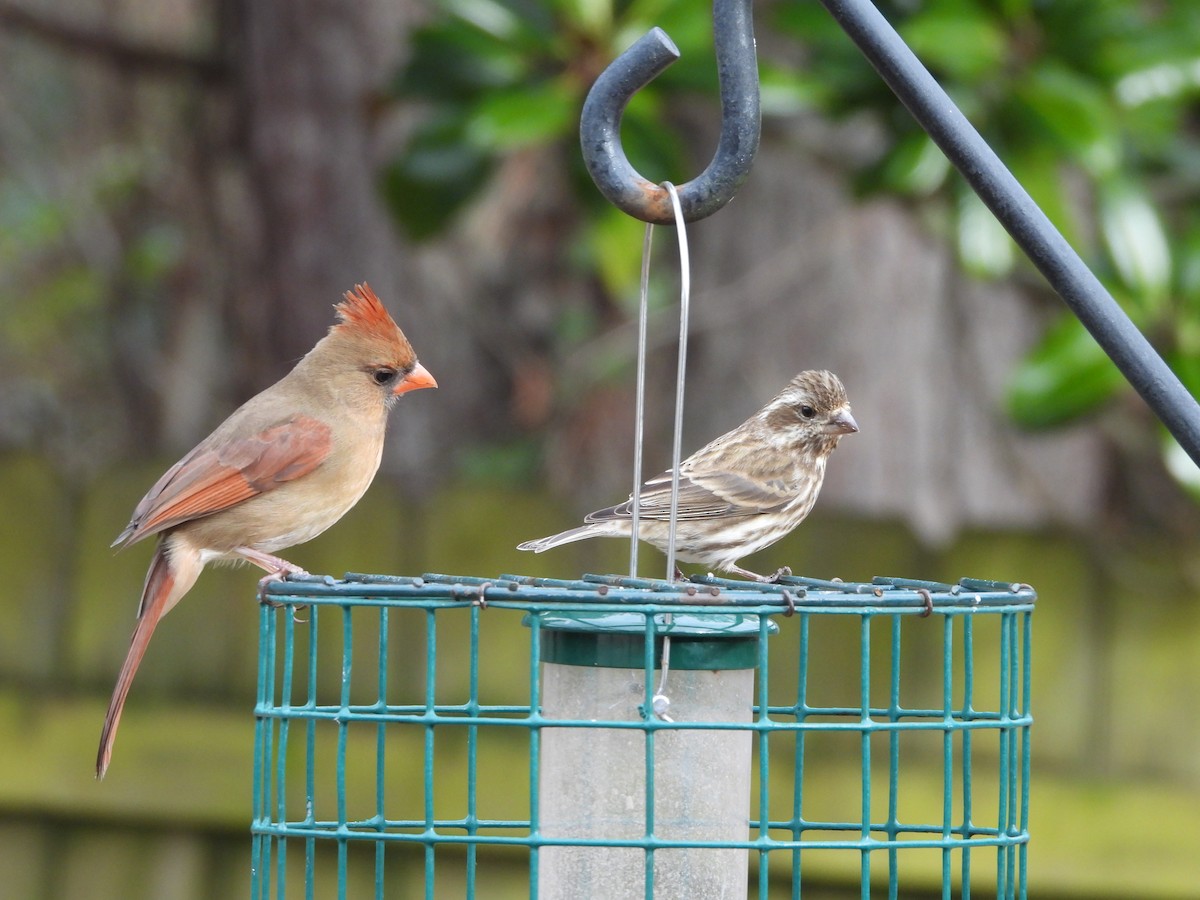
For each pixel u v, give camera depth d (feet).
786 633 35.91
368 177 53.57
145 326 65.21
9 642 37.37
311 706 25.12
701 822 24.49
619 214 43.83
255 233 55.52
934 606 23.57
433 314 55.72
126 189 64.18
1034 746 35.88
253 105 54.24
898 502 48.21
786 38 48.08
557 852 24.70
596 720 24.07
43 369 65.57
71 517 37.55
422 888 36.35
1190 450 21.72
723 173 22.53
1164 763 35.68
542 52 41.52
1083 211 46.37
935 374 48.52
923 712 25.77
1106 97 40.16
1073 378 39.04
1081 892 35.47
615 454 54.19
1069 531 36.60
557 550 37.32
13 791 37.04
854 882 35.68
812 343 49.16
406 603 23.03
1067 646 35.91
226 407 62.49
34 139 65.36
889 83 22.62
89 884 37.01
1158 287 38.86
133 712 37.14
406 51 46.16
